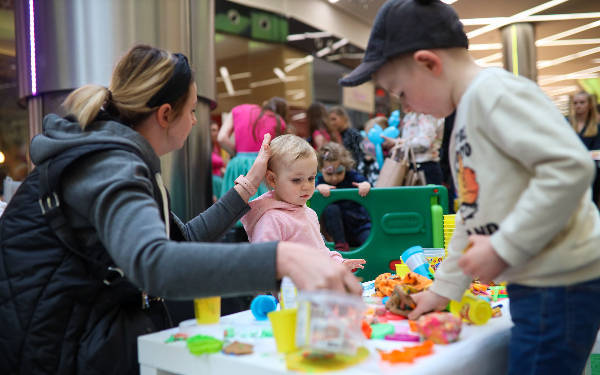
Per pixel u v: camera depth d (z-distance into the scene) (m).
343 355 0.65
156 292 0.74
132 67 1.02
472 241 0.77
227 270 0.72
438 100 0.88
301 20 6.43
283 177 1.53
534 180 0.71
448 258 0.93
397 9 0.88
